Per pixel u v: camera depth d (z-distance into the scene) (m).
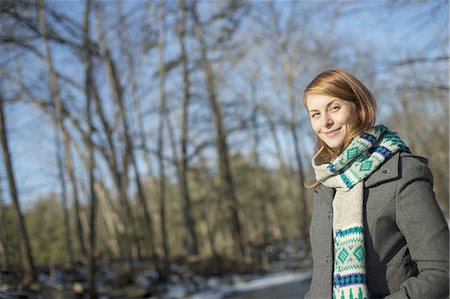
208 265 19.77
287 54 25.59
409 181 1.63
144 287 14.93
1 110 13.13
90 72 14.58
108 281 15.15
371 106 1.81
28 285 12.04
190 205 23.06
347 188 1.73
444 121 25.36
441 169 27.28
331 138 1.85
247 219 35.03
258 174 34.66
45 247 16.11
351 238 1.68
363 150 1.72
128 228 16.78
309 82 1.92
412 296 1.54
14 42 11.91
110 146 16.61
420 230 1.58
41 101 15.24
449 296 1.53
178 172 23.91
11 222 14.78
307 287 13.70
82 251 25.20
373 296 1.65
